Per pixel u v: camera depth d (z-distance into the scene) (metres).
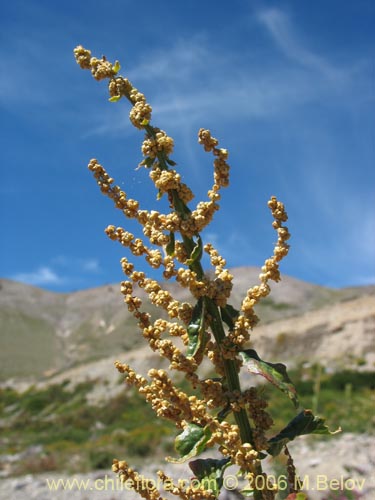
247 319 2.15
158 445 15.63
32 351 113.38
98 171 2.37
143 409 28.06
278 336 40.56
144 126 2.32
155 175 2.27
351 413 15.70
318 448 10.80
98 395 40.72
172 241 2.29
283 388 1.97
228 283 2.17
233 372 2.16
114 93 2.36
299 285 127.38
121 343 105.25
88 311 132.75
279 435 2.13
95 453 14.45
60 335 124.69
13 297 138.62
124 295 2.29
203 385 2.11
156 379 2.05
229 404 2.15
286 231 2.21
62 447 18.84
